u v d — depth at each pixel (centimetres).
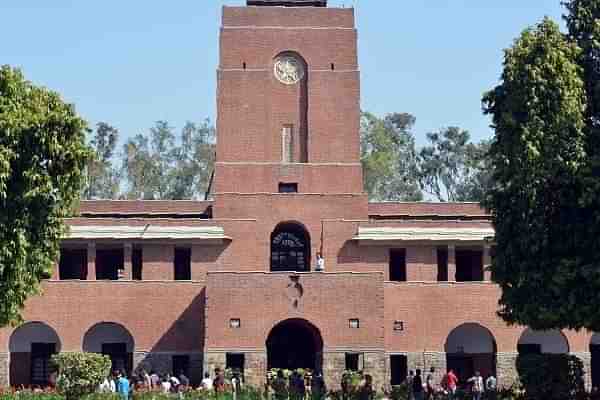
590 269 4406
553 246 4600
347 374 6275
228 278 6706
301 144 7481
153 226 7125
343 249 7231
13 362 7075
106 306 6981
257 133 7444
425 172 13175
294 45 7544
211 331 6644
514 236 4697
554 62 4666
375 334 6681
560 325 4619
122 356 7131
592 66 4747
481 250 7312
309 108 7481
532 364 4706
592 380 7256
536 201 4600
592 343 7256
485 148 13038
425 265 7162
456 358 7269
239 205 7256
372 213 7650
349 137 7469
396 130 13538
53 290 6956
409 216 7656
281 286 6719
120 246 7119
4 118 4472
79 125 4644
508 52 4781
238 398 5359
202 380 6569
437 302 7088
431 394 5912
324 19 7588
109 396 5075
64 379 5081
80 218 7094
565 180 4550
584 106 4644
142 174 13238
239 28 7544
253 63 7519
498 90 4822
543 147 4600
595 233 4472
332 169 7425
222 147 7419
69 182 4650
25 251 4525
